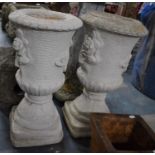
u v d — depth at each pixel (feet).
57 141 5.52
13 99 6.52
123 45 5.10
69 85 7.38
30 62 4.60
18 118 5.33
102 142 4.02
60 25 4.23
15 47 4.49
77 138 5.88
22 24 4.16
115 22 5.07
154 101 8.57
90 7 8.14
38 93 4.92
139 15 9.26
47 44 4.40
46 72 4.74
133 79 9.44
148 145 4.45
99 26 4.86
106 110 6.17
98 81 5.53
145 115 6.87
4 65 6.04
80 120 5.90
